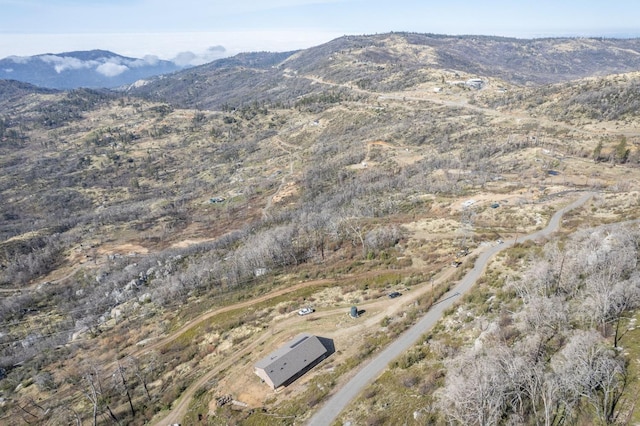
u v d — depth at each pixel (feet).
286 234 398.62
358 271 312.91
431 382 164.55
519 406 127.03
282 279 331.98
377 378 184.24
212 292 344.90
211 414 195.52
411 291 263.08
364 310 254.88
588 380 119.44
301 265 349.82
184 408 210.59
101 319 366.84
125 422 213.87
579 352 131.13
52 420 233.14
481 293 222.28
